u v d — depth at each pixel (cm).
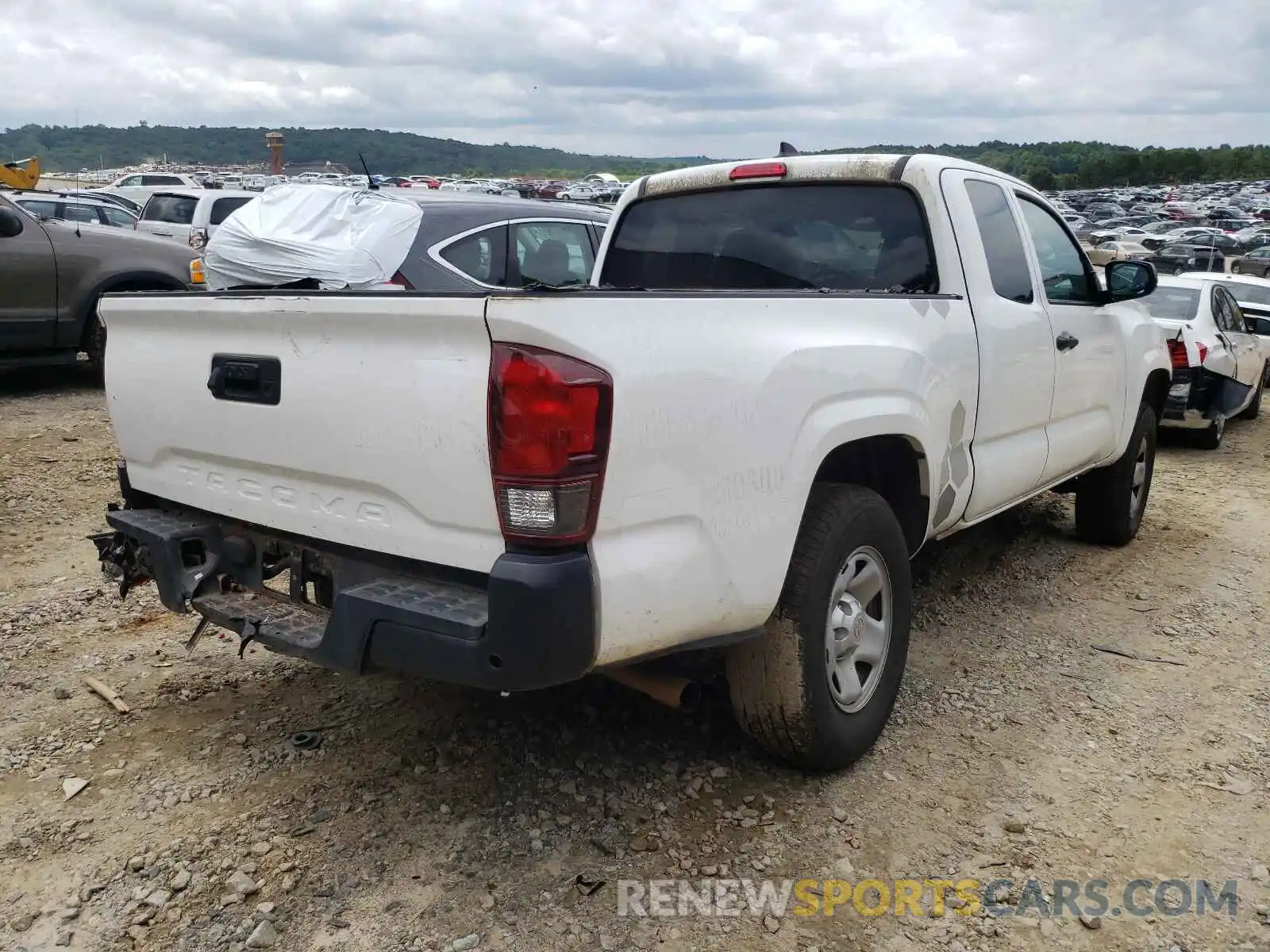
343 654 274
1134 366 560
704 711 381
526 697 392
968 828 313
